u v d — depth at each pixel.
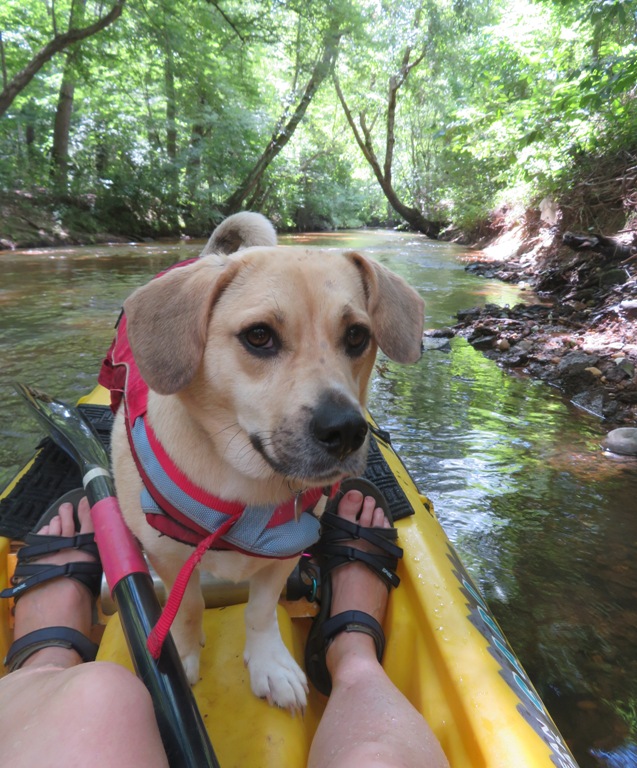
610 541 0.78
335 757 0.35
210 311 0.39
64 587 0.50
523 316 1.90
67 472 0.66
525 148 2.94
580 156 2.71
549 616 0.65
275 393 0.37
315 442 0.35
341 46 5.36
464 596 0.51
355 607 0.50
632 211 2.41
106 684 0.29
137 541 0.44
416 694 0.45
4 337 1.54
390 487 0.65
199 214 5.69
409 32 5.32
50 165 4.92
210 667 0.47
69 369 1.30
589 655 0.60
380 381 1.36
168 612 0.33
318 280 0.40
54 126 5.17
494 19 5.20
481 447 1.04
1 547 0.55
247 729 0.41
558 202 2.97
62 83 4.95
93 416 0.76
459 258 3.77
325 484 0.37
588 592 0.69
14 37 4.29
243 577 0.43
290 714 0.43
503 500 0.87
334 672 0.46
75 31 3.67
